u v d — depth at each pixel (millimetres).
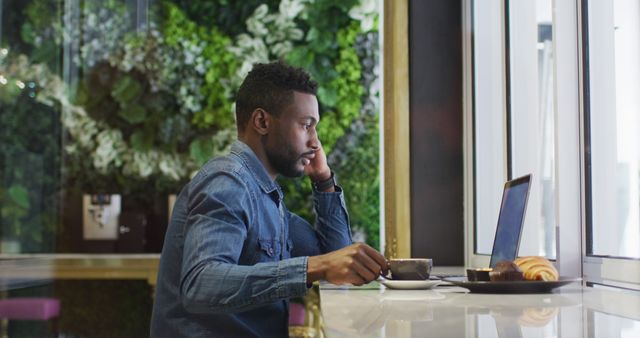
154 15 4320
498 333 1095
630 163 2031
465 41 3305
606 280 2051
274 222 1848
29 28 4398
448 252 3330
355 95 4023
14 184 4359
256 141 1898
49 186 4348
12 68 4398
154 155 4305
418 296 1774
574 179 2217
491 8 3119
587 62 2191
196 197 1657
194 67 4262
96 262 4043
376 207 3957
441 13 3359
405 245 3303
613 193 2115
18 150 4383
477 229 3232
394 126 3336
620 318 1282
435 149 3344
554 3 2236
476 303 1576
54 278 4152
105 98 4352
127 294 4156
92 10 4363
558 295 1769
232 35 4242
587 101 2193
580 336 1056
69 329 4160
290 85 1891
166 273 1797
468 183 3271
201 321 1758
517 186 2068
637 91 2010
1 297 4133
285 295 1521
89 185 4344
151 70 4305
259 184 1818
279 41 4164
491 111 3146
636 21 2002
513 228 2035
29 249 4320
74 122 4359
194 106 4270
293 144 1890
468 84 3273
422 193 3342
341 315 1371
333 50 4055
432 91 3352
